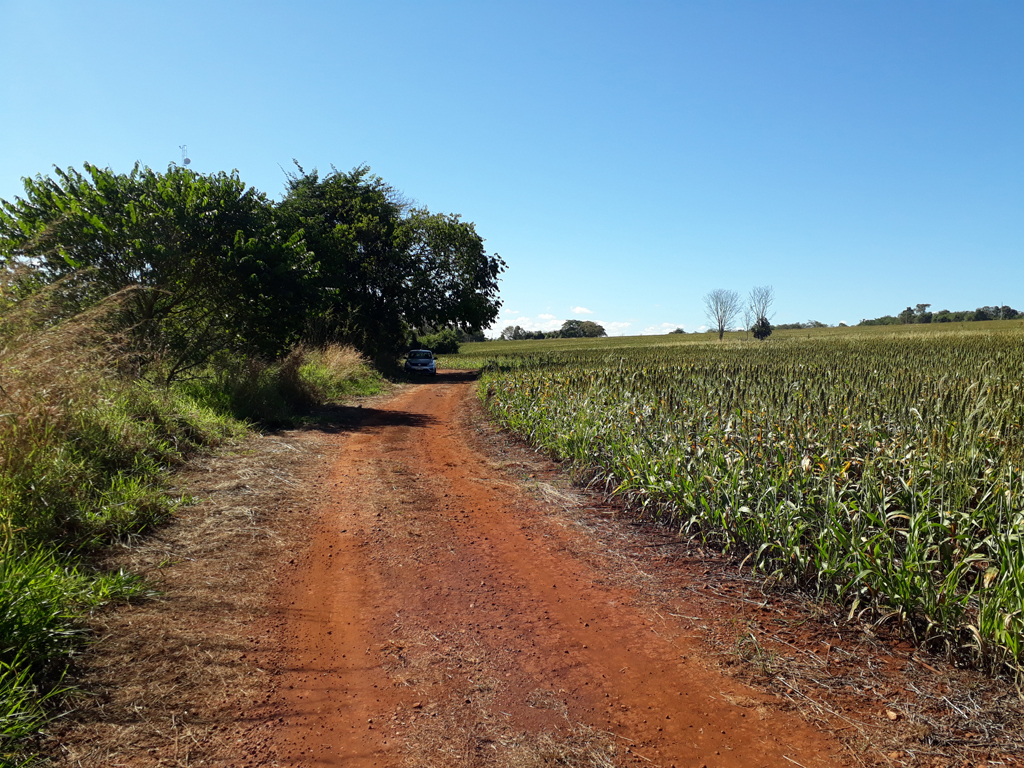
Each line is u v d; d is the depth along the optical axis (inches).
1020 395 278.5
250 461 331.6
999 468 178.2
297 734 111.7
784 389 347.6
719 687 130.0
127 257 462.0
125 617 148.5
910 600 147.6
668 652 145.7
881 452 232.1
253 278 522.6
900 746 108.9
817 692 127.2
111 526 199.0
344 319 1156.5
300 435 441.7
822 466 206.4
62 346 231.1
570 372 645.3
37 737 103.2
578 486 314.5
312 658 140.3
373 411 633.0
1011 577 134.4
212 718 114.3
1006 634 127.0
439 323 1534.2
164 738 107.2
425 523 246.8
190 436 343.0
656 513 257.9
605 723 117.6
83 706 113.0
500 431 509.4
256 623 155.3
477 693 127.6
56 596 137.9
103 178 478.3
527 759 106.5
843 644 148.3
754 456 239.6
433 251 1470.2
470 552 214.7
